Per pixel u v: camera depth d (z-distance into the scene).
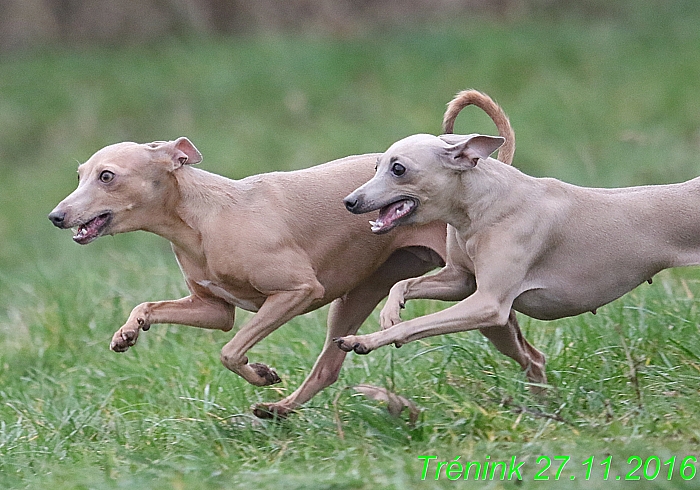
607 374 10.26
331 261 10.07
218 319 10.23
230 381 11.28
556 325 11.84
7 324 15.60
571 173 21.81
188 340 13.31
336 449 9.28
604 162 22.22
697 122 23.81
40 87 29.30
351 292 10.66
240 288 9.93
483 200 9.41
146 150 9.76
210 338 13.35
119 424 10.55
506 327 10.25
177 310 10.14
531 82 26.95
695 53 27.14
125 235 21.17
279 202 9.93
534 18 32.91
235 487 8.50
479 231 9.48
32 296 16.03
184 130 26.58
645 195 9.77
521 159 23.17
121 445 10.00
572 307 9.80
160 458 9.46
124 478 8.89
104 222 9.70
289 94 27.41
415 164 9.29
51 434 10.45
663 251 9.69
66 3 33.56
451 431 9.34
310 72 28.17
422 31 31.03
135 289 15.24
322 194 10.06
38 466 9.66
